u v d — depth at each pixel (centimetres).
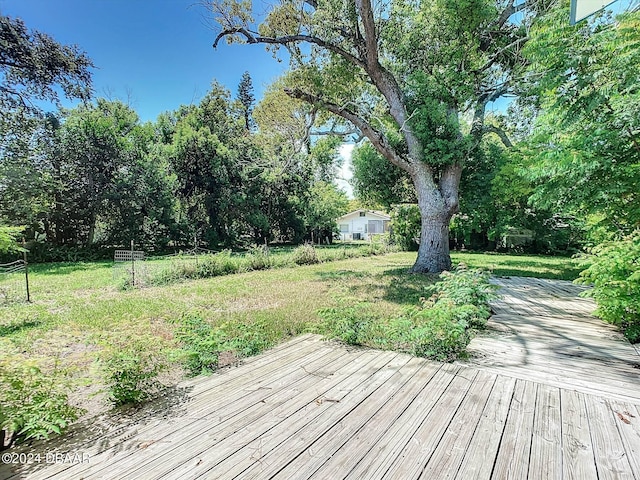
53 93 1255
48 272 1113
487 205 1255
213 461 174
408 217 1822
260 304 594
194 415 222
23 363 202
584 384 259
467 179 1131
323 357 327
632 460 170
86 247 1672
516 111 1010
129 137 1761
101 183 1630
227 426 208
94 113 1602
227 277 938
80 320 498
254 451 182
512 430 197
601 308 395
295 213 2392
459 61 865
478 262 1312
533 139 805
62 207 1559
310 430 201
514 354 326
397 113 884
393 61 963
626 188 535
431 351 323
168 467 171
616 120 509
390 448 182
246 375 287
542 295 630
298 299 627
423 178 899
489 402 232
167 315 516
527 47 596
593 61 514
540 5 790
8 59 1104
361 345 361
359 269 1092
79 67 1262
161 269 900
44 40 1163
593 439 188
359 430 200
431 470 164
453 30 824
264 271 1062
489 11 765
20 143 1354
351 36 838
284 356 332
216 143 1933
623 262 352
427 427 202
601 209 586
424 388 255
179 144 1856
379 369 294
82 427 211
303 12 777
